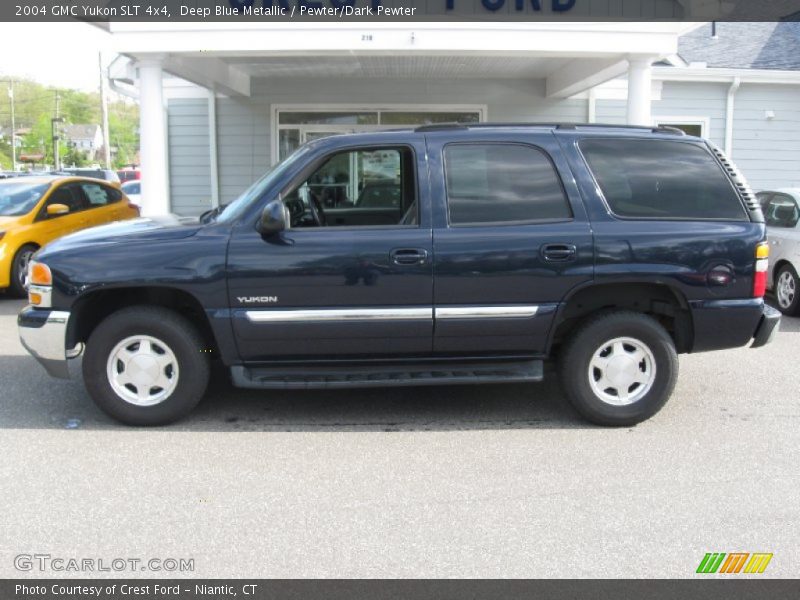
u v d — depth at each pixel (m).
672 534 3.76
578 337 5.22
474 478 4.43
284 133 14.48
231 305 5.02
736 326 5.23
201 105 14.38
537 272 5.06
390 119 14.43
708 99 14.92
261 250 4.99
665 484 4.35
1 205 10.77
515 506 4.06
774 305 9.93
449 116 14.47
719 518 3.93
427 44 9.67
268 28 9.62
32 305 5.20
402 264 5.00
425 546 3.64
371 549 3.61
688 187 5.26
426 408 5.78
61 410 5.64
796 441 5.06
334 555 3.55
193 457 4.73
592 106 14.34
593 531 3.79
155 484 4.32
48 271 5.06
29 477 4.41
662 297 5.32
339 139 5.24
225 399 5.98
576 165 5.19
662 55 9.96
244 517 3.93
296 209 5.37
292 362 5.18
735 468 4.59
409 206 5.31
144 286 5.02
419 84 14.32
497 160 5.18
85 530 3.78
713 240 5.14
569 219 5.12
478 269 5.04
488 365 5.30
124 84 13.97
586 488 4.29
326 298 5.02
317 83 14.30
